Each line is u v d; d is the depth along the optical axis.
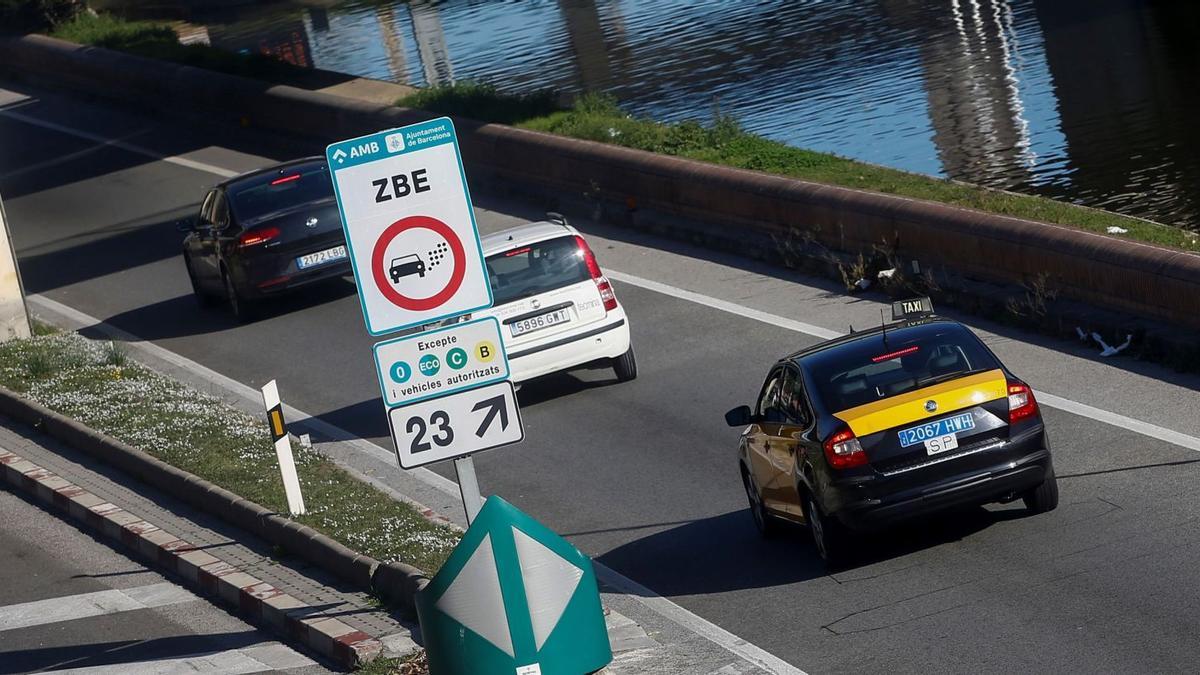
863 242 74.62
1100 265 61.78
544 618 34.88
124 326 88.19
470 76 139.25
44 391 70.81
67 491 58.84
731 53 136.00
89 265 101.62
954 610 39.22
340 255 84.38
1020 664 35.28
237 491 54.97
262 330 83.25
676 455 56.75
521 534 34.97
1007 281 66.94
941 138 99.06
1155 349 57.44
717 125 94.69
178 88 134.50
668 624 42.19
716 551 47.72
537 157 97.38
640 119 114.50
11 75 162.50
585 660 35.38
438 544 47.25
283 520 50.97
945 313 67.50
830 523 43.22
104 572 52.16
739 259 80.31
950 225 69.62
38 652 45.78
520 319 64.81
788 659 38.19
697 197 85.19
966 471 42.41
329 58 157.38
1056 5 140.88
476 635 34.78
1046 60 118.62
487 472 58.66
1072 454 49.78
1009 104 106.00
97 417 65.75
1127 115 98.62
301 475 57.00
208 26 189.50
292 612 44.59
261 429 63.94
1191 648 34.47
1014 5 142.88
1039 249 64.81
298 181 86.44
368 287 37.66
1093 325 60.59
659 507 52.25
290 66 135.38
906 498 42.25
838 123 106.62
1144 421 51.59
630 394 64.75
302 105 120.31
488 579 34.75
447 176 37.72
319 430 66.44
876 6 149.62
